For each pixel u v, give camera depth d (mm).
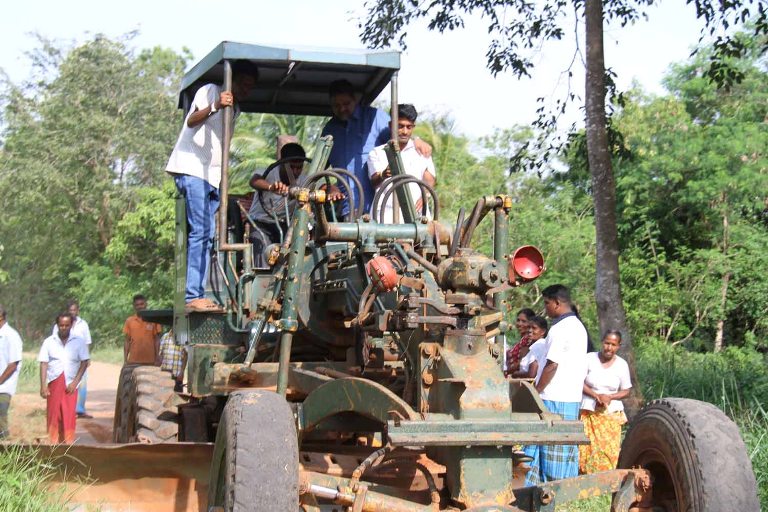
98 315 34500
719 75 11531
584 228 22969
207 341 7113
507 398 4453
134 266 34938
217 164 7629
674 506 4660
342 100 7988
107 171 35094
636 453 4848
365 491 4340
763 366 12977
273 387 5996
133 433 7633
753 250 21328
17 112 35938
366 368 5570
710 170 22719
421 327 4785
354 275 5621
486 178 28219
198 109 7508
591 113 11492
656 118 23547
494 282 4641
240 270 7238
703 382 11781
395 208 6879
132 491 5832
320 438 6441
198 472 5789
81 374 10867
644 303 21047
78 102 35344
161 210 31391
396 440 4156
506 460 4379
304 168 7531
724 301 20875
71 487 5879
